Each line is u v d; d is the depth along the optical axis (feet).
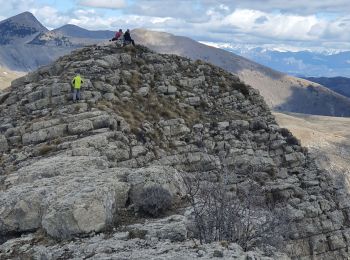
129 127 100.37
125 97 110.11
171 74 126.00
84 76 109.60
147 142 100.99
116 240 44.96
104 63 114.93
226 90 131.03
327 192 115.44
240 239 44.93
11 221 50.52
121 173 59.82
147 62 124.88
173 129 109.60
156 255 39.60
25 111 103.71
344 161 631.97
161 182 55.36
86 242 44.96
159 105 112.78
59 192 51.08
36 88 108.37
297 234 101.30
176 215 51.19
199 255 39.14
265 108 134.72
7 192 55.42
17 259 43.52
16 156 88.74
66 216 46.16
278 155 118.62
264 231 46.62
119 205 53.88
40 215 50.49
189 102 121.80
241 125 119.24
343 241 107.76
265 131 120.78
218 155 110.73
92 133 93.61
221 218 45.75
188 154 107.24
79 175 59.47
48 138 92.99
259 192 93.86
